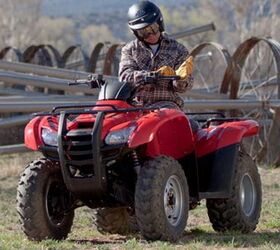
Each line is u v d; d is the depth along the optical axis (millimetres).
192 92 38344
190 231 20812
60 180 18969
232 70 38500
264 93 39469
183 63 18406
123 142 17328
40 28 121750
